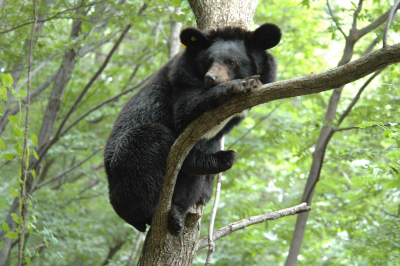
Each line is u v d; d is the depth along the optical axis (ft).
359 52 27.53
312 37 35.14
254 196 40.68
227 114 10.32
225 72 12.69
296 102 39.70
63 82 29.89
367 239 26.55
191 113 11.69
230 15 15.37
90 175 42.42
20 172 12.26
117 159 13.46
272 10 36.60
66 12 24.79
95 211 46.80
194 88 13.02
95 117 40.73
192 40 13.52
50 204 37.17
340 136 31.58
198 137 10.77
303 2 25.46
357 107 27.22
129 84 42.50
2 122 26.63
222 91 10.14
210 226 14.49
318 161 26.30
